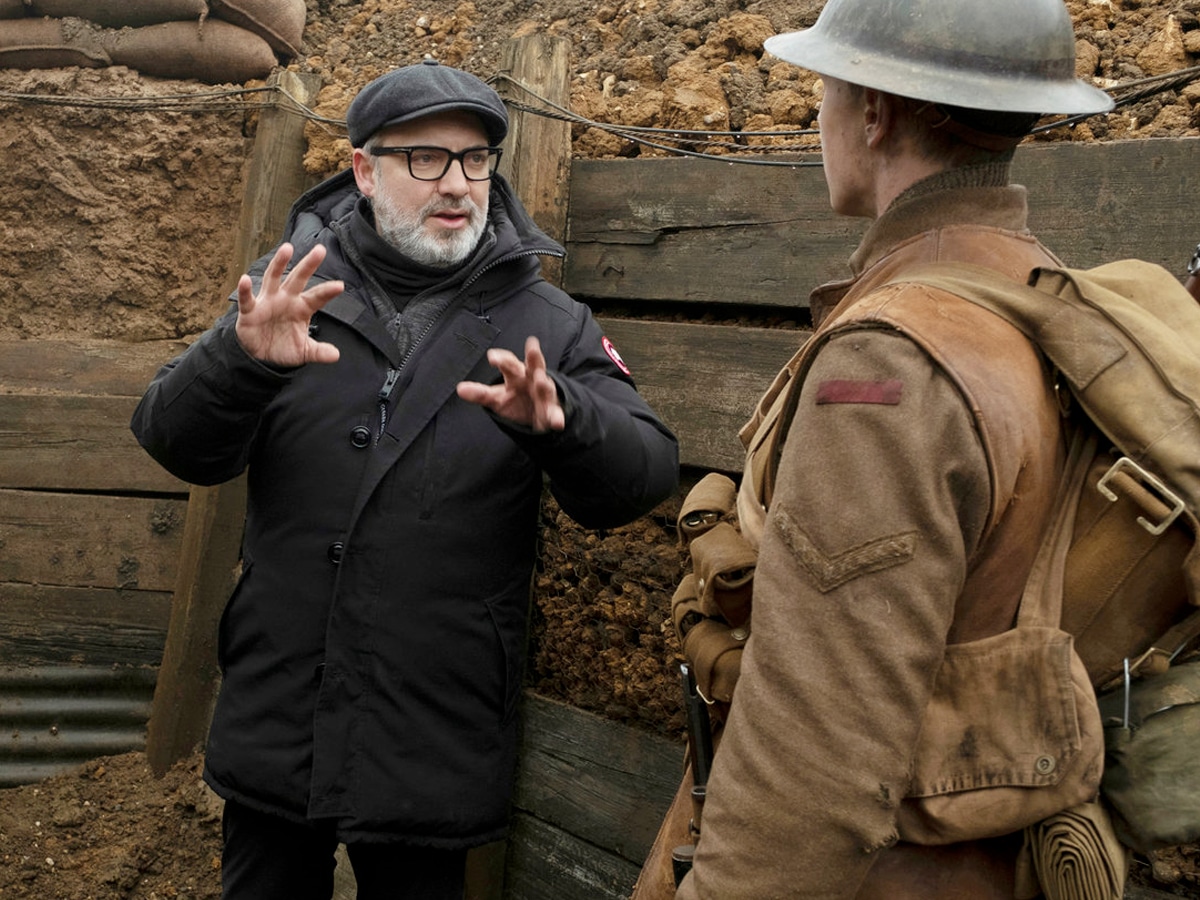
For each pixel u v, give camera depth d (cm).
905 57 112
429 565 186
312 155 376
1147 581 103
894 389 99
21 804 367
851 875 95
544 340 198
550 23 356
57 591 389
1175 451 99
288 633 187
